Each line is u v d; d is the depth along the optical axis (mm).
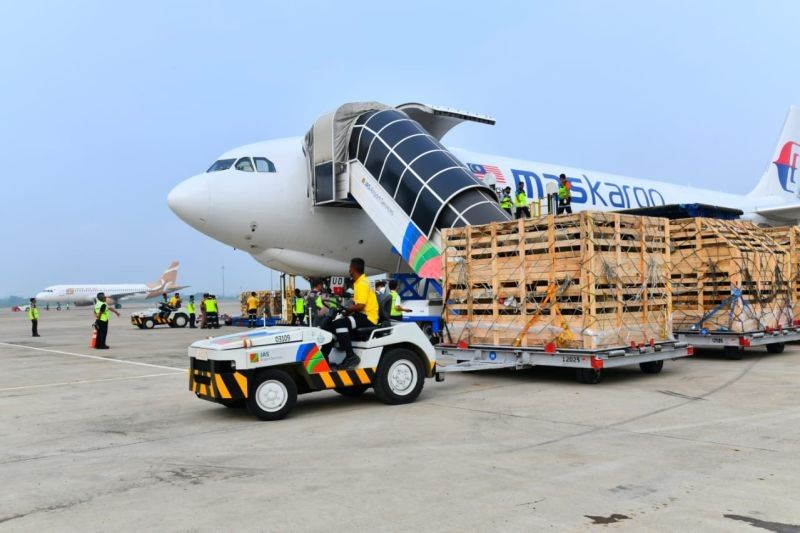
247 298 38812
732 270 13000
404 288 20469
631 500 4559
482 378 11156
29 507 4746
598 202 25375
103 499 4898
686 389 9523
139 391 10812
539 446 6195
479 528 4082
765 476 5059
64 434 7441
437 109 18891
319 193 17562
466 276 11672
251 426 7629
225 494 4945
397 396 8734
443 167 15117
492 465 5555
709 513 4262
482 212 14164
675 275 13883
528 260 10703
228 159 18188
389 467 5578
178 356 17156
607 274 10133
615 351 9969
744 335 12719
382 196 16094
